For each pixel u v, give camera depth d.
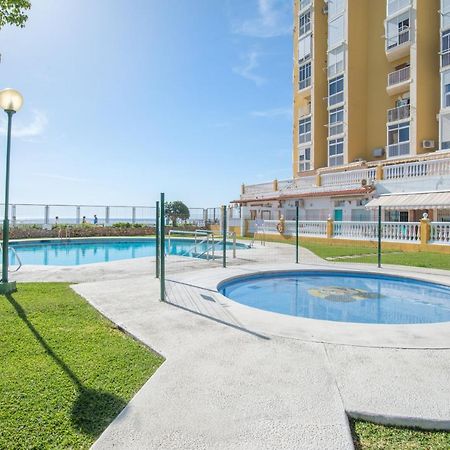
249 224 35.91
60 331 6.34
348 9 37.41
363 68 37.88
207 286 10.53
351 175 30.39
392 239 22.94
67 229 32.31
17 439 3.23
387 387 4.25
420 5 31.19
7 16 8.24
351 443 3.16
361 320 8.97
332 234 26.84
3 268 9.64
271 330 6.47
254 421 3.48
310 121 41.66
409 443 3.33
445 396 4.04
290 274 14.09
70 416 3.61
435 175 23.86
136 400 3.87
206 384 4.26
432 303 10.64
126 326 6.61
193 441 3.17
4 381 4.35
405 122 32.09
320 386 4.24
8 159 9.59
